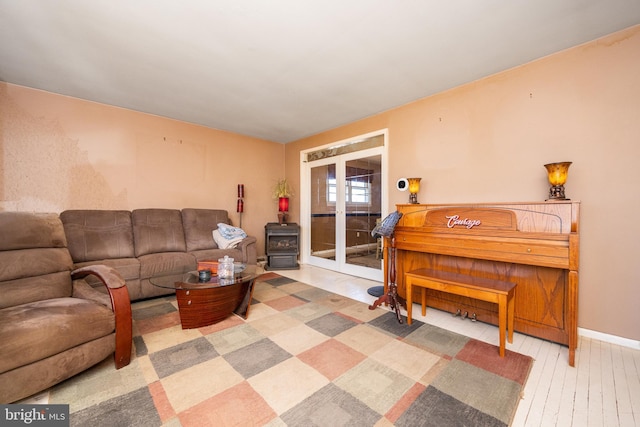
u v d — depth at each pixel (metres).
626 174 1.94
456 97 2.84
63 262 2.01
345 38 2.04
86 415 1.27
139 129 3.58
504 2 1.67
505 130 2.49
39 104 2.92
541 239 1.86
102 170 3.31
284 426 1.22
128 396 1.41
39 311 1.48
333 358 1.78
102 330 1.56
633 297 1.92
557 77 2.22
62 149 3.06
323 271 4.36
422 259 2.77
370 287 3.42
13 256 1.80
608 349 1.91
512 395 1.43
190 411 1.31
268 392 1.45
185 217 3.74
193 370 1.64
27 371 1.28
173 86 2.84
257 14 1.78
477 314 2.38
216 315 2.30
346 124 4.09
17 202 2.83
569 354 1.73
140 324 2.29
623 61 1.94
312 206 4.89
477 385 1.52
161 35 2.00
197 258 3.24
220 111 3.58
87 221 2.97
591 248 2.07
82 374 1.59
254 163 4.84
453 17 1.81
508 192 2.47
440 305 2.63
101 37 2.02
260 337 2.07
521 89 2.40
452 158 2.86
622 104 1.95
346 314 2.54
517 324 2.20
